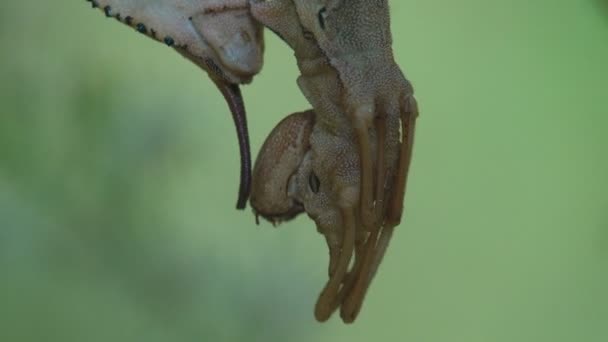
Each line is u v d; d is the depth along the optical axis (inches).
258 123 11.0
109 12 7.5
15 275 9.0
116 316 9.1
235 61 7.5
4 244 8.9
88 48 9.4
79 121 8.9
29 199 8.9
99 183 8.9
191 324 8.9
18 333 9.1
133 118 9.0
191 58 7.5
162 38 7.5
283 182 7.5
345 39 7.4
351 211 7.4
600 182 11.3
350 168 7.4
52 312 9.1
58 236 8.9
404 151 7.4
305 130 7.5
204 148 9.3
